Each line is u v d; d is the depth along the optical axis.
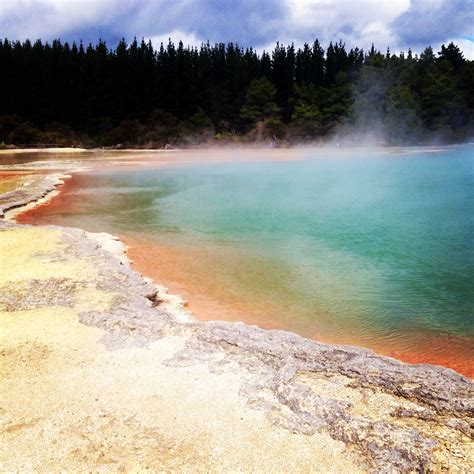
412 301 9.36
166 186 27.67
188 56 83.75
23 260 10.61
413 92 76.25
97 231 15.94
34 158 50.47
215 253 12.97
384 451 4.17
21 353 6.18
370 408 4.81
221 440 4.45
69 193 25.22
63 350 6.27
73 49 82.56
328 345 6.38
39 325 7.07
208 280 10.66
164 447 4.37
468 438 4.30
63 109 78.75
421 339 7.71
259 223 16.91
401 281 10.53
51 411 4.91
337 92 78.94
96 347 6.37
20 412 4.91
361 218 17.61
